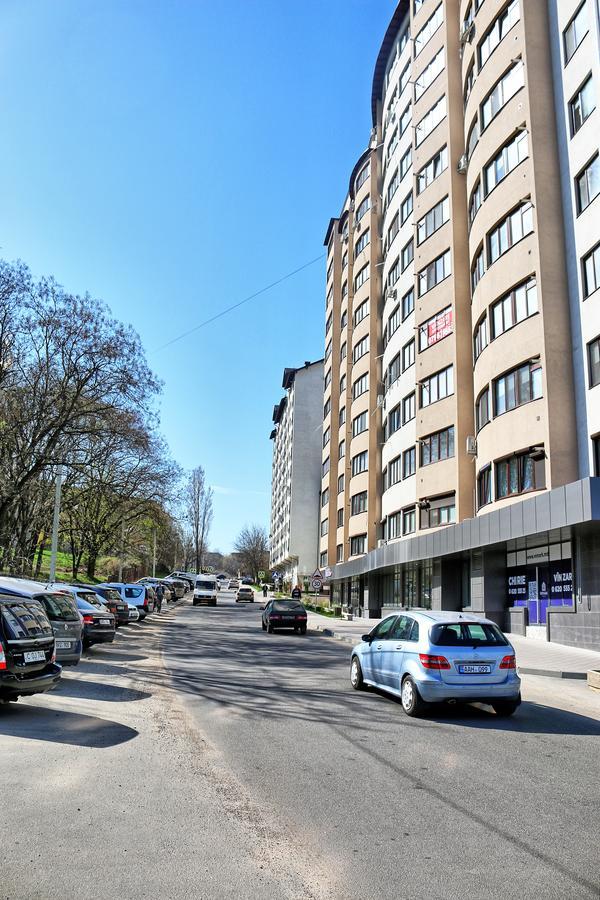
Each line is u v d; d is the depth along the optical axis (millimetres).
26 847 4395
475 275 27016
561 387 20516
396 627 11070
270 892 3857
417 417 31719
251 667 15602
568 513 17328
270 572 111750
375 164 45094
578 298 20562
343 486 51094
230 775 6340
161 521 50312
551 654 17969
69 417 29641
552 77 22719
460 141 30172
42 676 8953
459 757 7266
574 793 5949
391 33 40375
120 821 4949
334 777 6336
